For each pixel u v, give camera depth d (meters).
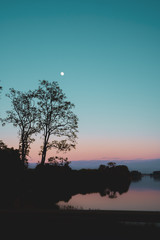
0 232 8.73
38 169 24.45
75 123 24.45
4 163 23.48
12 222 9.48
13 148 27.22
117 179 123.38
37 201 18.30
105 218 9.83
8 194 19.17
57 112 23.77
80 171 99.44
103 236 8.36
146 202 26.53
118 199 30.19
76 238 8.10
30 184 23.72
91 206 21.36
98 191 48.03
